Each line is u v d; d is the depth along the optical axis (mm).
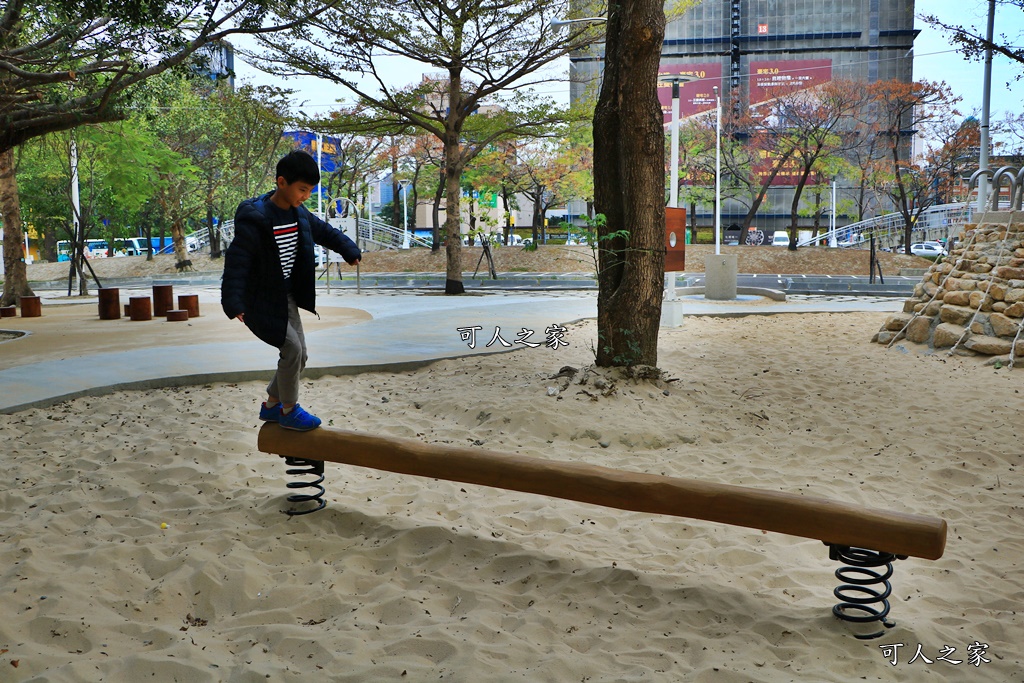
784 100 43188
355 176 49438
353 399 7980
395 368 9422
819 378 9414
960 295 11117
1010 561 4266
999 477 5762
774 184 76938
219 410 7359
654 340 8180
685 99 86438
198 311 16109
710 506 3605
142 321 15172
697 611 3588
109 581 3742
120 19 13312
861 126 52406
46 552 4035
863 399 8352
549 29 23844
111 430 6629
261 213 4133
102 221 49125
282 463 5766
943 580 4031
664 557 4215
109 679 2902
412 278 33500
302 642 3213
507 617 3500
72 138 24547
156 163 29609
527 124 26578
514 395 7617
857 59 88188
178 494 4992
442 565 4102
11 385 8031
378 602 3615
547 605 3654
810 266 37469
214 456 5816
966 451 6332
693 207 51531
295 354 4426
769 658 3162
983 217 11984
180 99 37031
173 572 3861
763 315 15953
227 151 39688
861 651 3238
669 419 7125
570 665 3041
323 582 3832
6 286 21703
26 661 2998
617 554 4258
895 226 48844
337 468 5742
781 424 7301
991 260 11312
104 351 10688
